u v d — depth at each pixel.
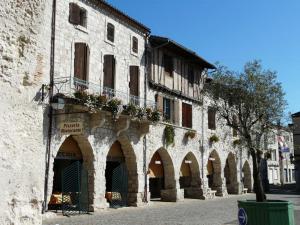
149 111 25.00
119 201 24.17
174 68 30.72
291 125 25.23
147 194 25.88
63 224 15.80
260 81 19.45
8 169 5.13
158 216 19.30
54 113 18.94
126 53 25.34
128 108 23.25
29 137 5.49
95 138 21.81
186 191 33.25
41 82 5.93
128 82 25.30
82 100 19.70
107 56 23.50
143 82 26.97
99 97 20.75
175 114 30.62
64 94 19.05
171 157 29.30
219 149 36.91
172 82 30.31
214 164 37.06
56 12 19.98
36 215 5.46
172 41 28.14
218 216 19.55
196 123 33.44
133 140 25.06
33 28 5.70
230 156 40.16
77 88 20.70
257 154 15.98
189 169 33.38
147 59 27.64
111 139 23.11
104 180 22.27
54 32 19.72
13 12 5.38
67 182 20.81
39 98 5.77
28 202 5.37
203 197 32.53
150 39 27.97
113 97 22.81
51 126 18.84
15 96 5.33
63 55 20.22
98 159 21.94
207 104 35.25
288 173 68.19
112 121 23.20
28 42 5.60
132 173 25.31
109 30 24.05
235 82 19.77
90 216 18.92
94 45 22.56
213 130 36.03
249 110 19.34
